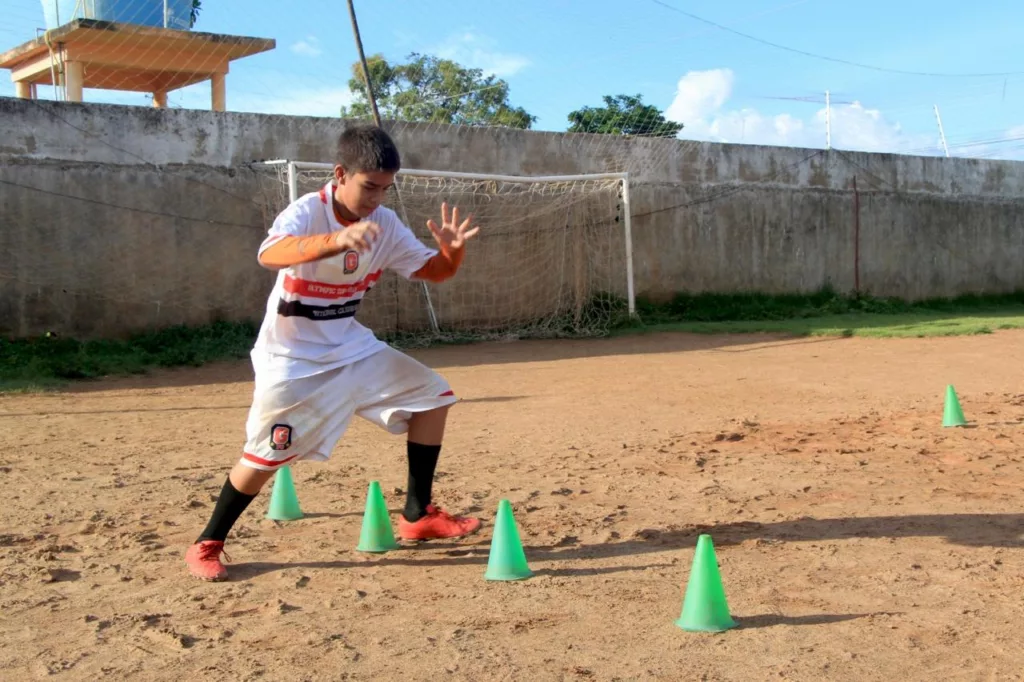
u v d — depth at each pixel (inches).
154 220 543.5
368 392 162.7
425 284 623.5
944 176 847.1
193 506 206.5
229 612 140.3
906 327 616.1
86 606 143.6
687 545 170.4
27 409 359.3
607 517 190.4
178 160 552.1
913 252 830.5
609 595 144.8
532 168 664.4
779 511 194.1
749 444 268.2
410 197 620.4
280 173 569.3
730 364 467.8
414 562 164.2
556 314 661.3
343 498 212.4
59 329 519.5
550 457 255.0
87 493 219.1
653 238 712.4
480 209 641.0
